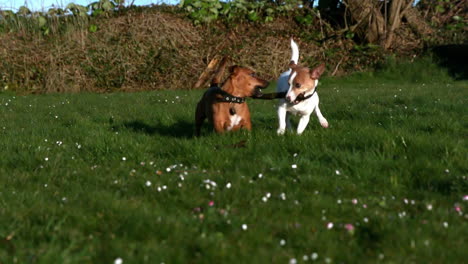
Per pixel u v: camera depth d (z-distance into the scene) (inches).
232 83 223.5
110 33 677.9
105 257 103.6
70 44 655.1
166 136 257.3
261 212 131.1
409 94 416.8
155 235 115.0
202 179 163.5
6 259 101.0
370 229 120.1
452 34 738.8
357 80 654.5
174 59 652.7
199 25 716.7
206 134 253.8
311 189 155.7
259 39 705.0
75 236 114.1
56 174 172.2
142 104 406.6
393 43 728.3
